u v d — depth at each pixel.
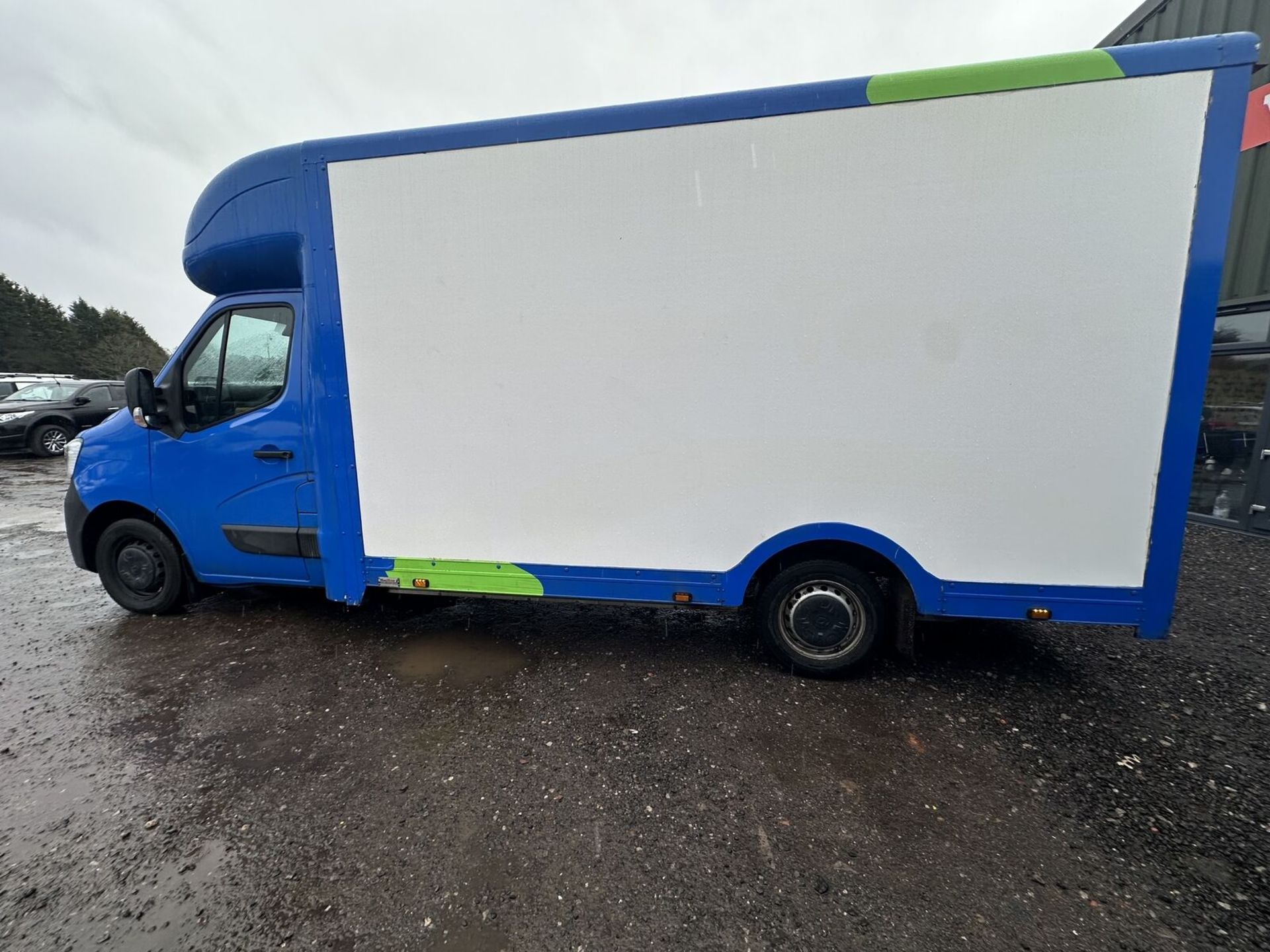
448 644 3.36
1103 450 2.34
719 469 2.64
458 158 2.62
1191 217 2.15
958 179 2.28
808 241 2.41
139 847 1.89
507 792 2.13
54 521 6.72
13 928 1.60
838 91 2.31
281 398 3.14
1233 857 1.82
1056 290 2.28
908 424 2.46
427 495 2.93
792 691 2.80
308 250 2.84
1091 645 3.27
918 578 2.56
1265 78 5.27
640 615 3.77
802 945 1.54
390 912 1.65
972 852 1.85
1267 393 5.54
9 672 3.06
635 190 2.50
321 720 2.61
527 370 2.72
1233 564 4.78
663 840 1.90
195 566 3.50
